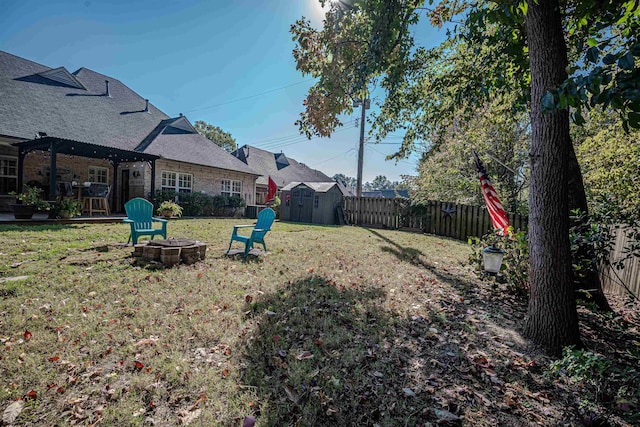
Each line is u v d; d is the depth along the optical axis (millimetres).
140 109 15891
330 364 2203
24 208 7918
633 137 5605
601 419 1709
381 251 6801
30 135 9875
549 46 2443
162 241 5008
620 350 2623
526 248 3807
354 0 3797
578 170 3676
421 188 14266
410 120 6234
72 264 4223
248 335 2547
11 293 3154
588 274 3611
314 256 5832
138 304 3070
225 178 16797
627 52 1362
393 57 4168
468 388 1998
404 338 2662
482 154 10344
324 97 4539
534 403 1879
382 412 1757
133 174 13164
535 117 2607
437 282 4465
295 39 4359
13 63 12023
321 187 14945
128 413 1660
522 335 2770
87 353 2191
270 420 1650
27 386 1821
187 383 1914
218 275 4164
